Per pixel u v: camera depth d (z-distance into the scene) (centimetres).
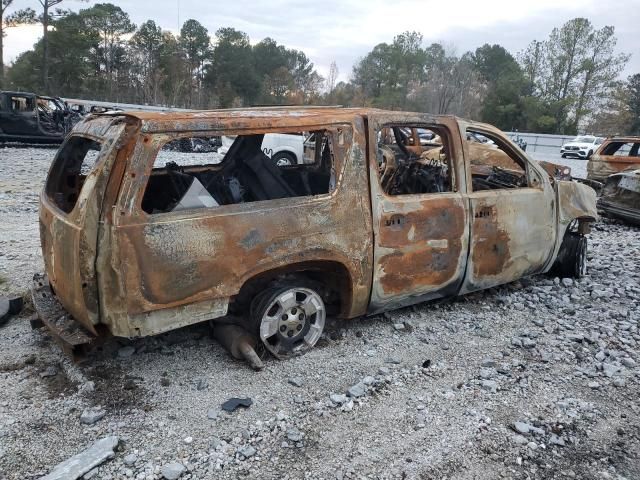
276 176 430
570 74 5731
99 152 326
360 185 400
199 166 471
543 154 3775
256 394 354
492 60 8181
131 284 317
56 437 303
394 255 422
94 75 5194
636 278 635
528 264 532
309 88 7012
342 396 351
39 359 388
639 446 316
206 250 338
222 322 402
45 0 4241
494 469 291
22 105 1964
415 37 7000
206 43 5850
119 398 342
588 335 464
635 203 959
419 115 436
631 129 6206
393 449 304
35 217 864
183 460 288
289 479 278
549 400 361
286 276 401
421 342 441
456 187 462
